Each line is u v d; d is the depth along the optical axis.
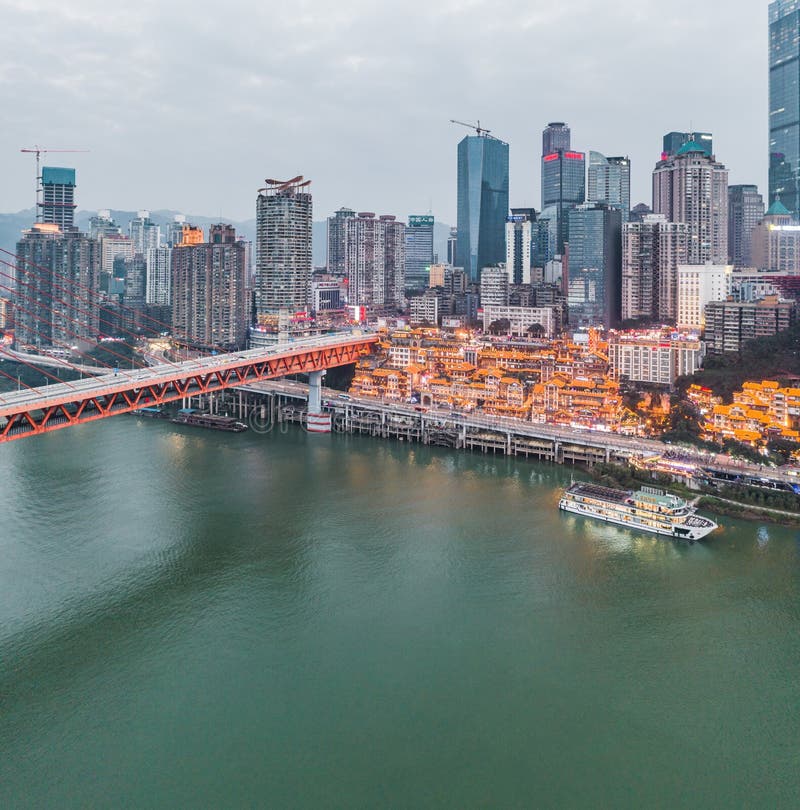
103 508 193.00
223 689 117.38
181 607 141.00
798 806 95.19
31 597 143.88
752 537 170.62
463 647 128.25
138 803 95.50
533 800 95.94
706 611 138.62
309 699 115.00
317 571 156.00
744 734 107.62
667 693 116.31
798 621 135.00
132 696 115.38
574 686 118.06
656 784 98.69
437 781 99.12
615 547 166.88
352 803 95.50
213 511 191.25
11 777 99.88
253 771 100.81
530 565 158.00
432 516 187.50
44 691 116.25
